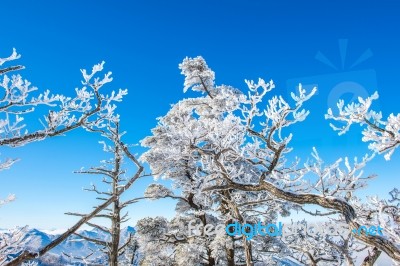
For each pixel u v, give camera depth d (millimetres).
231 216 13961
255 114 7000
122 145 5930
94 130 7625
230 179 7656
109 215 11281
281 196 6543
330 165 6469
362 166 6457
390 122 5824
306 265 15352
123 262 20500
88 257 11531
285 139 6609
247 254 11914
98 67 6953
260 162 7469
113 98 7438
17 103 6480
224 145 7285
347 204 5688
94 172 11031
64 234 4930
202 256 17438
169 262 17656
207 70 17078
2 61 6344
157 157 13539
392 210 8391
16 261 4492
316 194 6148
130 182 5648
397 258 4668
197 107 16594
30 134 6500
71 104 6949
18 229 5453
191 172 14484
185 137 7277
